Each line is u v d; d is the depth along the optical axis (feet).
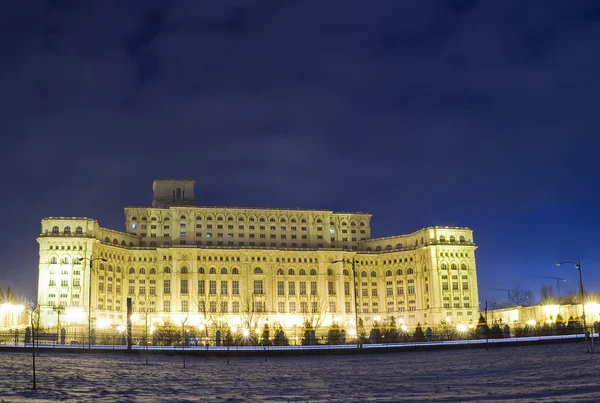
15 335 394.11
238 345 395.14
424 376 194.08
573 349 308.19
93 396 143.02
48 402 130.82
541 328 472.85
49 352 317.22
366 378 193.06
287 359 314.55
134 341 434.71
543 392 138.00
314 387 166.09
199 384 177.17
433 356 310.86
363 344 398.83
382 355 334.03
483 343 366.02
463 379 178.60
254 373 220.02
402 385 166.30
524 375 181.68
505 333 463.42
